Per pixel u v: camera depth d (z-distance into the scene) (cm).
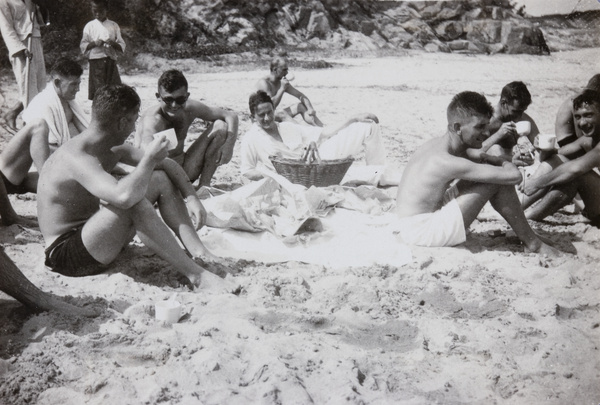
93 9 1154
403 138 1148
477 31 3206
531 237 554
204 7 2511
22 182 643
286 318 422
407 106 1509
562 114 671
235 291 461
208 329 393
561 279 496
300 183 667
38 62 975
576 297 465
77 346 371
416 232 562
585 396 340
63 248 456
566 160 646
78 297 425
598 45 3338
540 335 405
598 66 2542
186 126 684
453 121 554
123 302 430
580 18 3531
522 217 552
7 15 942
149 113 658
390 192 738
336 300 455
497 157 565
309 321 420
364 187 675
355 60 2566
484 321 424
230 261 510
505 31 3181
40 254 512
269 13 2778
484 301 456
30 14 954
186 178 512
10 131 979
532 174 666
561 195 628
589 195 628
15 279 402
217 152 693
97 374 348
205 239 551
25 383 336
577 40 3378
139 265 488
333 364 360
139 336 384
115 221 444
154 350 370
